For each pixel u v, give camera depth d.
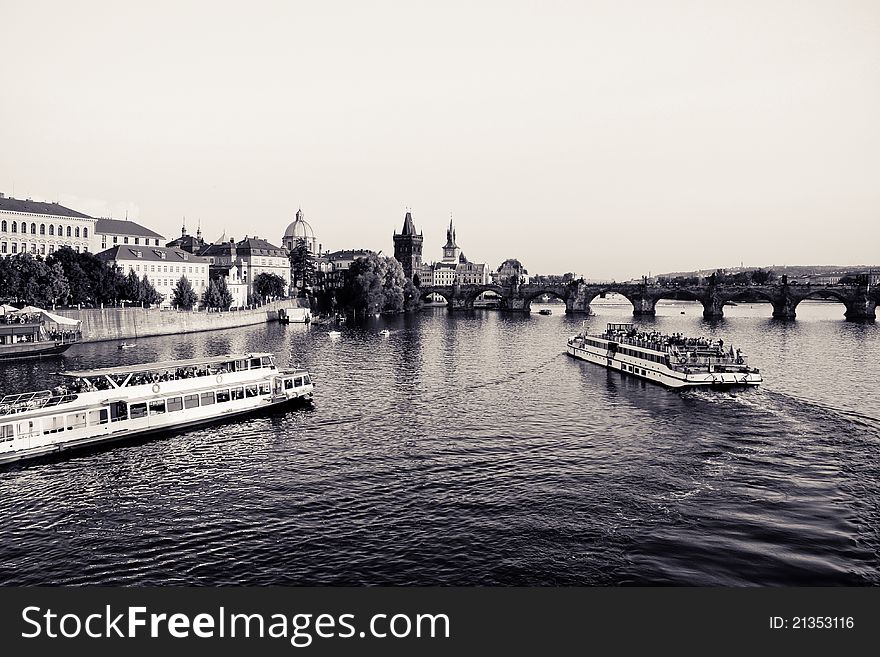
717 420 77.81
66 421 65.88
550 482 55.44
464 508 49.84
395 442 68.31
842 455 62.84
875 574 40.06
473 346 166.75
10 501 52.25
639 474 57.41
